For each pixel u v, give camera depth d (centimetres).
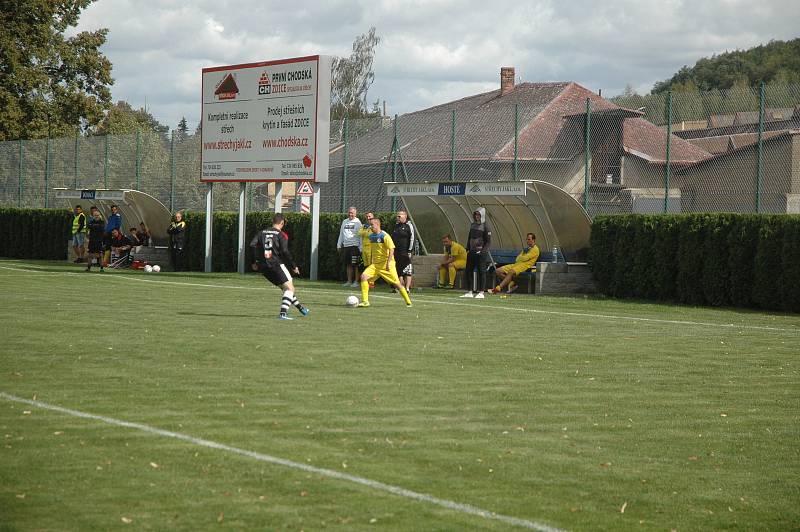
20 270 4941
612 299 3700
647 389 1636
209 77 5028
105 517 914
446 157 5038
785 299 3266
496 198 4069
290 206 6225
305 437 1234
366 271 3086
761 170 3756
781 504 1013
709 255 3488
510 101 8144
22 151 7288
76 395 1476
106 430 1248
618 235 3788
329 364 1825
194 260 5644
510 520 931
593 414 1423
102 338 2138
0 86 8838
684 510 985
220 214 5472
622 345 2198
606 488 1052
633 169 4291
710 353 2091
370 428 1294
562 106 5706
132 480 1031
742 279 3409
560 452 1196
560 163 4584
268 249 2631
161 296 3359
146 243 5653
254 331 2327
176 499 971
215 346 2039
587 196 4306
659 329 2567
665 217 3644
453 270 4125
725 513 980
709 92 3891
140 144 6372
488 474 1088
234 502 965
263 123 4806
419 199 4328
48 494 980
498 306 3200
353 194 5219
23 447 1153
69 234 6406
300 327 2436
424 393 1551
